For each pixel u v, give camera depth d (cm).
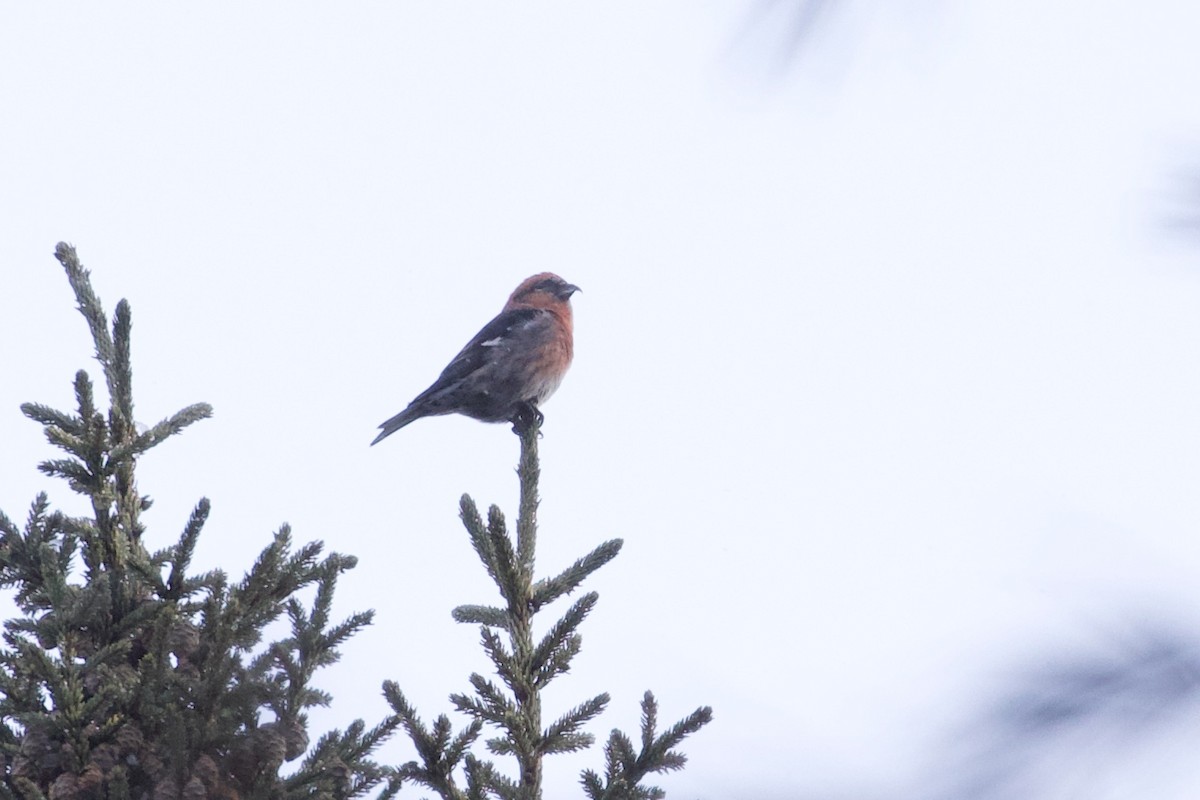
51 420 716
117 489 710
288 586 674
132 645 664
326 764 634
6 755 606
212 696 607
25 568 675
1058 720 163
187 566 666
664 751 637
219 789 605
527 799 663
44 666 587
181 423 718
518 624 727
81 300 755
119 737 604
